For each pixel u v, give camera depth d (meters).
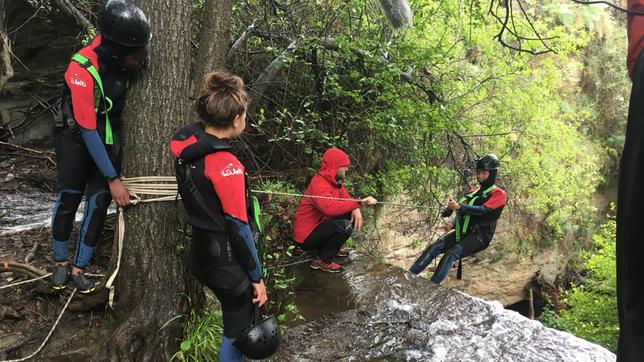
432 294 4.33
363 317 3.95
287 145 6.08
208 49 3.55
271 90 6.05
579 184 11.09
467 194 5.76
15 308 3.23
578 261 12.43
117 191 2.94
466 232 5.61
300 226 4.71
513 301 11.85
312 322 3.85
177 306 3.12
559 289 12.12
